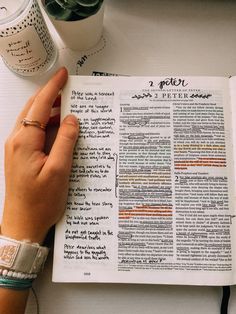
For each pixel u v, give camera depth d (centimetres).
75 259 22
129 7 25
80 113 23
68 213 22
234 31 25
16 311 20
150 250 22
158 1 25
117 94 23
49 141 23
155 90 23
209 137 23
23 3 20
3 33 20
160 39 25
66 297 22
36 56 23
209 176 22
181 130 23
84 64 25
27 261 20
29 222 21
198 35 25
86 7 22
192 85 23
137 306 22
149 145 23
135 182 22
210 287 22
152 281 22
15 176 21
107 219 22
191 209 22
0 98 25
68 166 21
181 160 22
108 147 23
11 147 21
